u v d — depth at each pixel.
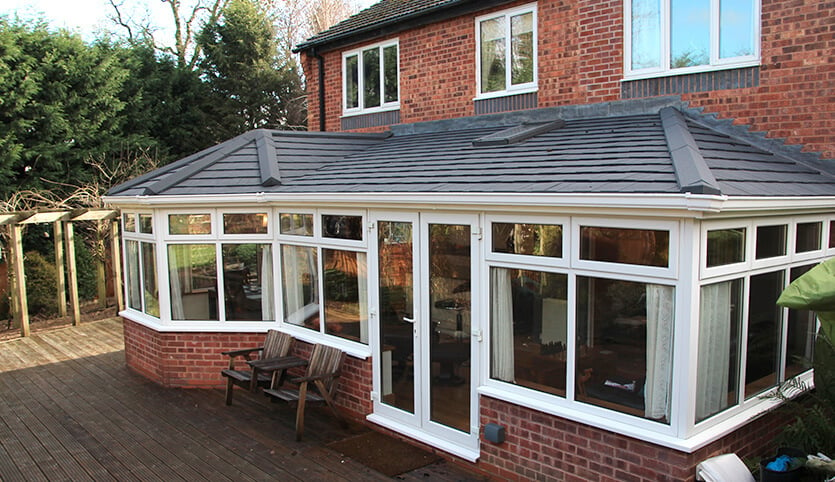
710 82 7.43
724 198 4.34
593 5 8.41
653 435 4.84
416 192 6.30
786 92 6.84
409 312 6.82
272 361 7.57
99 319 14.09
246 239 8.77
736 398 5.33
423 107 10.75
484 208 5.79
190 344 8.99
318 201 7.53
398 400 7.06
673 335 4.78
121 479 6.16
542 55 9.02
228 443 6.96
